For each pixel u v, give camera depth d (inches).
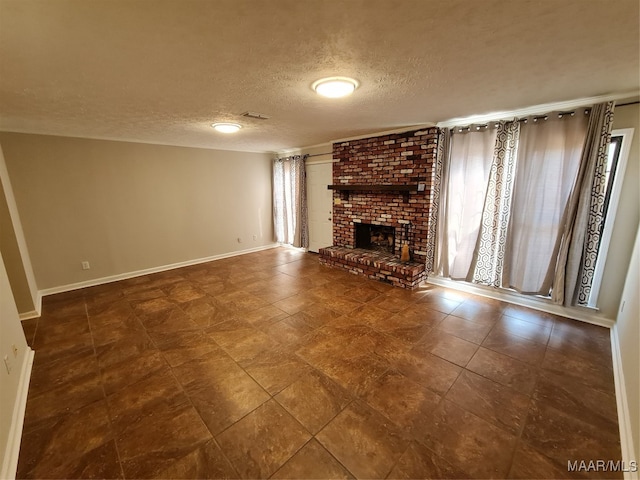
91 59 66.9
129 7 47.4
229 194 232.1
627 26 55.4
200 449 63.4
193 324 120.6
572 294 116.3
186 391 81.4
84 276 169.0
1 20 49.8
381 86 89.0
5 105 100.0
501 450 62.4
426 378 85.4
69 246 162.7
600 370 88.4
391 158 167.5
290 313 129.5
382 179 174.1
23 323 123.0
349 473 57.9
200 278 181.6
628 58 70.1
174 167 200.2
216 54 66.0
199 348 102.7
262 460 60.7
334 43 62.1
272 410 74.2
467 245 145.0
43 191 152.7
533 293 126.9
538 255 123.7
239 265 210.7
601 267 112.8
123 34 56.4
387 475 57.3
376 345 103.0
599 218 107.9
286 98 99.0
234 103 103.9
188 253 213.2
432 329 113.7
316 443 64.6
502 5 48.9
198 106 107.2
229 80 81.9
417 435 66.4
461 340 105.7
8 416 66.2
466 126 138.3
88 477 57.7
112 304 142.0
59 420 71.7
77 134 155.9
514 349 99.7
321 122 138.1
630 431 61.9
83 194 165.2
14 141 142.9
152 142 187.6
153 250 195.8
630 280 98.0
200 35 57.7
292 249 258.7
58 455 62.5
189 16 50.8
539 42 62.3
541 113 117.2
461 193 145.0
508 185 129.9
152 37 57.9
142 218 188.9
